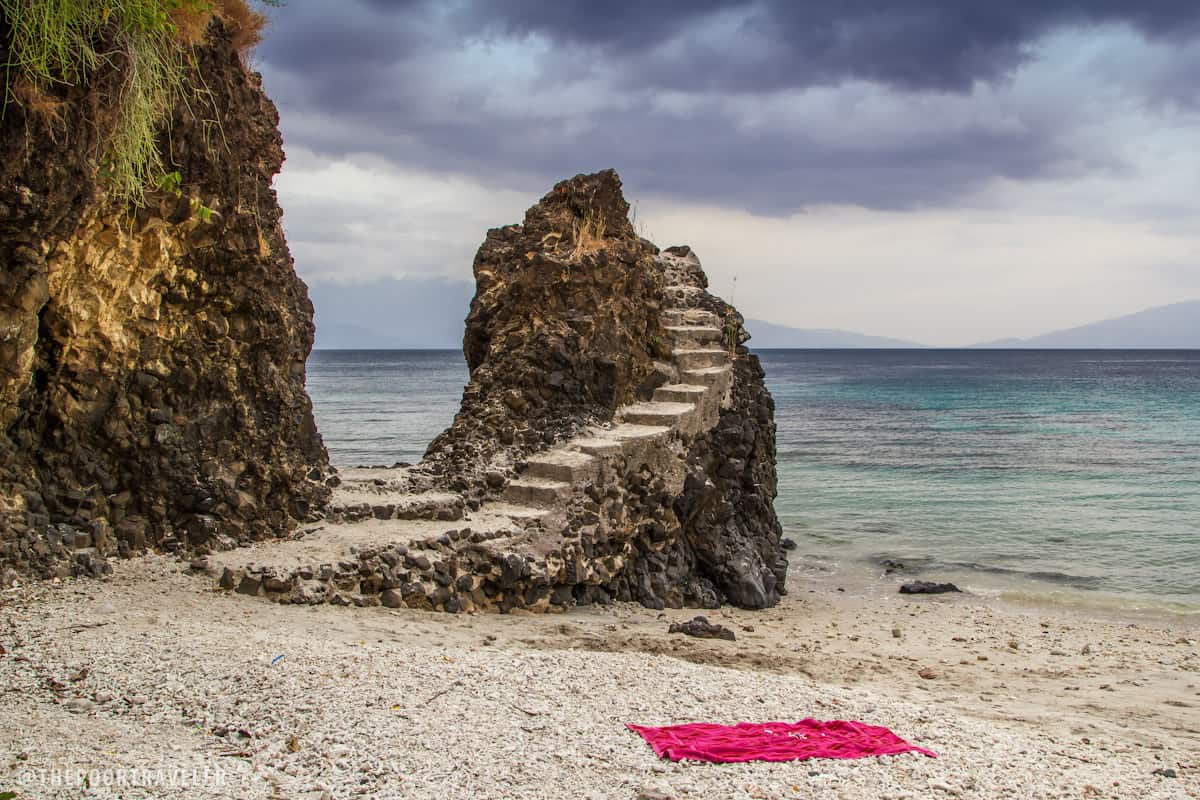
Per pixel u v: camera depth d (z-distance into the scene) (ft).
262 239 49.42
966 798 24.36
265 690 28.78
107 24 38.99
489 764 24.58
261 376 49.93
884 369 580.71
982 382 414.41
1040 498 116.37
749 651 44.09
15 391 40.45
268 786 22.88
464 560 49.78
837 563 82.58
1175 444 175.42
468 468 58.23
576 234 67.26
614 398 64.13
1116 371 542.57
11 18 36.24
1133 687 44.55
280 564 44.50
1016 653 52.34
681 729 27.53
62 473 43.16
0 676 29.91
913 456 156.66
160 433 45.73
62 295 41.19
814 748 26.61
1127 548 88.53
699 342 72.23
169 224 44.14
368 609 44.34
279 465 50.01
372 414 216.54
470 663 32.83
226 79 46.68
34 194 37.60
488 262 72.08
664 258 83.41
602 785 23.86
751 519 68.95
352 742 25.43
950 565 81.61
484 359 66.64
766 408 73.77
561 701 29.48
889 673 43.24
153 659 31.32
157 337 45.52
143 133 40.45
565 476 56.44
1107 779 26.81
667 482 62.13
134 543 44.83
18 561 40.22
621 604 57.62
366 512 52.54
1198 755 31.01
